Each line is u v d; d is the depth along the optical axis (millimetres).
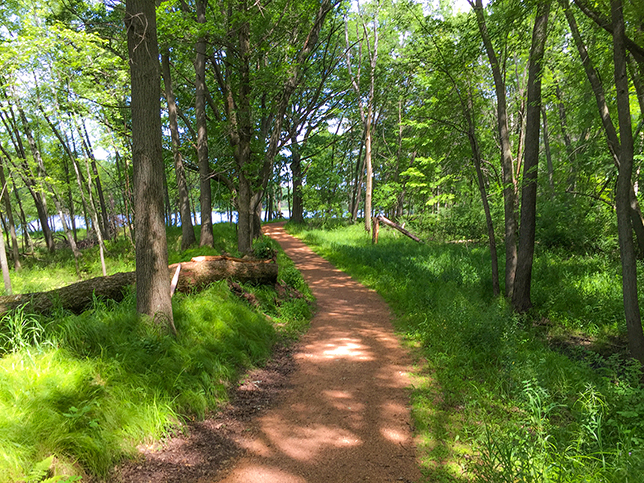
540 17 7590
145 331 4684
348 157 36531
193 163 17266
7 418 2748
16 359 3480
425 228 20938
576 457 3057
